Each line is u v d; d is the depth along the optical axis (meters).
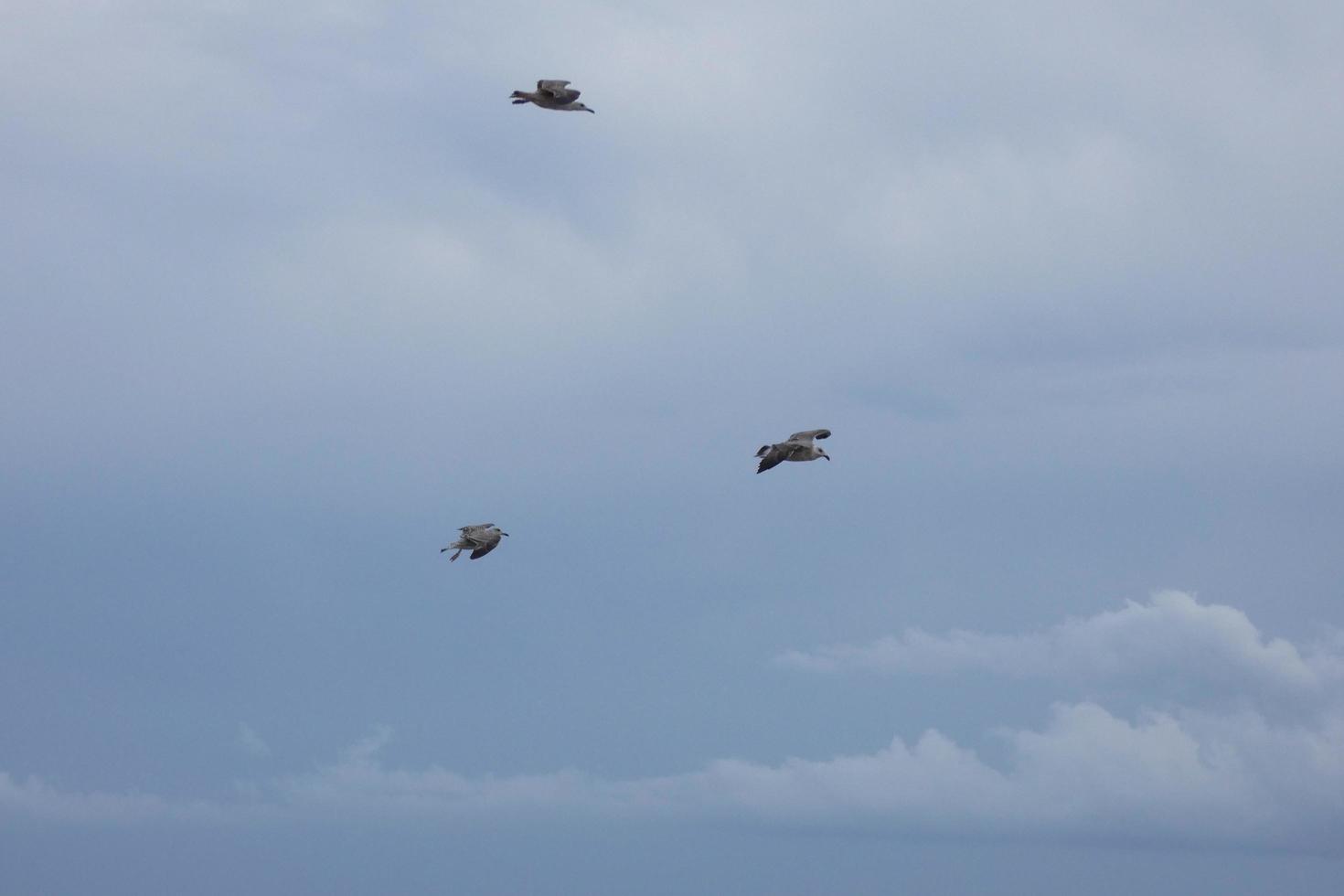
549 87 58.53
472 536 69.44
